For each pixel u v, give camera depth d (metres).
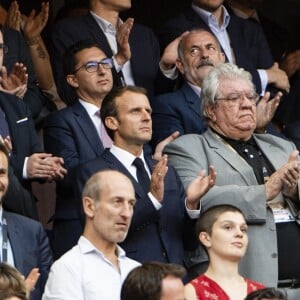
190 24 37.59
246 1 39.88
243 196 30.47
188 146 31.58
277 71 37.50
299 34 42.06
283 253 30.81
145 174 30.47
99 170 30.02
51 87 36.34
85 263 27.78
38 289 28.83
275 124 38.41
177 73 36.06
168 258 29.91
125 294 24.59
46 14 36.41
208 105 31.81
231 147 31.66
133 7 41.34
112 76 34.16
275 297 25.95
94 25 36.25
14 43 35.28
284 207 31.25
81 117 32.75
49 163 31.30
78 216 30.44
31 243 29.02
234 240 28.97
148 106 30.69
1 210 28.86
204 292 28.64
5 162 28.70
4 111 32.03
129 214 28.08
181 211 30.44
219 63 33.16
